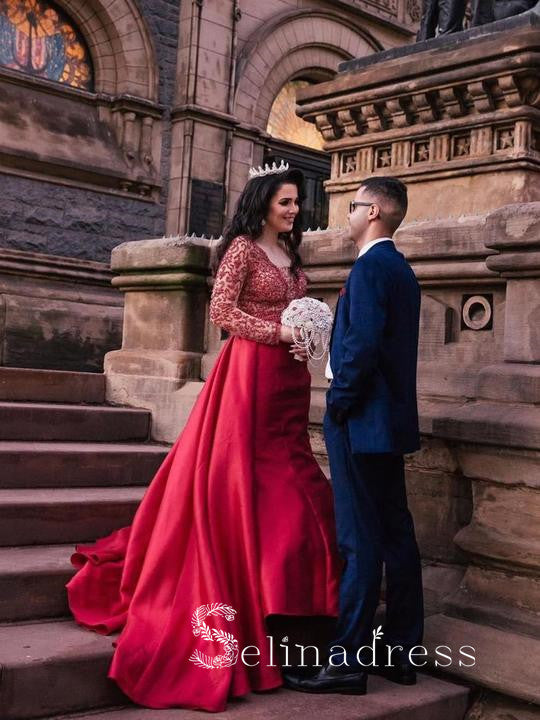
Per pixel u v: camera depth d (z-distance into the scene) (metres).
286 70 14.38
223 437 3.41
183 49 13.09
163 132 12.99
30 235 11.55
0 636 3.19
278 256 3.70
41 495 4.02
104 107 12.48
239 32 13.72
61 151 11.70
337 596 3.34
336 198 6.38
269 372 3.49
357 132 6.22
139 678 3.02
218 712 2.94
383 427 3.11
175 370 5.10
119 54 12.51
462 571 3.81
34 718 2.90
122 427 5.01
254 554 3.26
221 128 13.34
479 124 5.52
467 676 3.45
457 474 3.87
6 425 4.58
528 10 5.80
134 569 3.42
